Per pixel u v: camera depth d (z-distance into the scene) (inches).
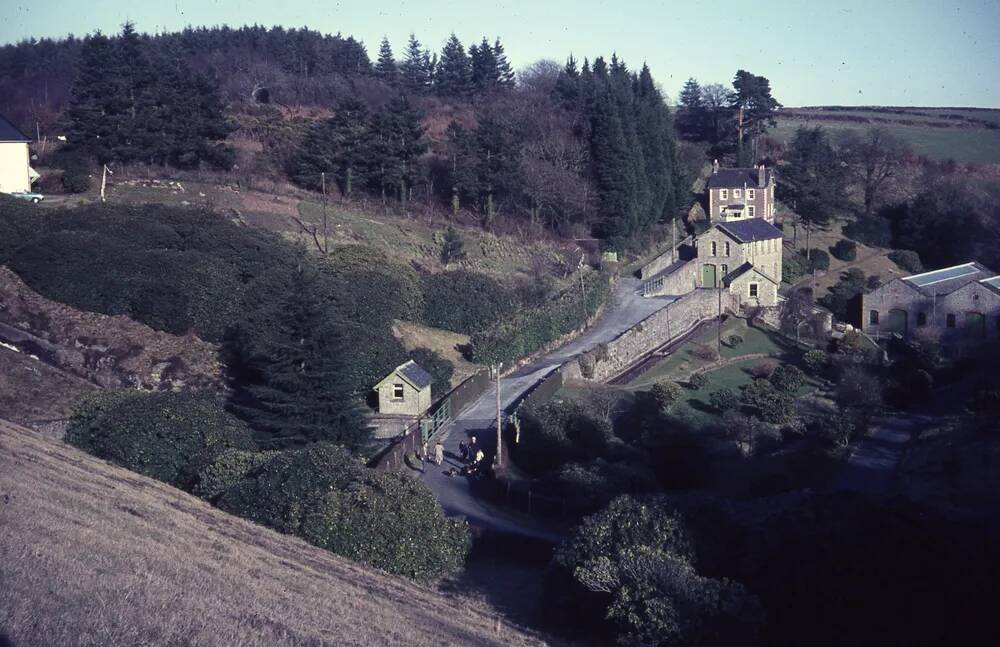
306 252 2273.6
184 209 2295.8
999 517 1218.6
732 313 2915.8
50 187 2588.6
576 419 1724.9
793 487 1603.1
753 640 922.1
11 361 1533.0
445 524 1188.5
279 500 1163.3
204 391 1640.0
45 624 717.9
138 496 1112.2
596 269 2979.8
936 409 2209.6
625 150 3272.6
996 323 2738.7
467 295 2338.8
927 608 934.4
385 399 1761.8
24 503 971.9
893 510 1070.4
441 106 4662.9
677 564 986.7
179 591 835.4
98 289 1835.6
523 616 1039.0
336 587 962.1
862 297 2930.6
